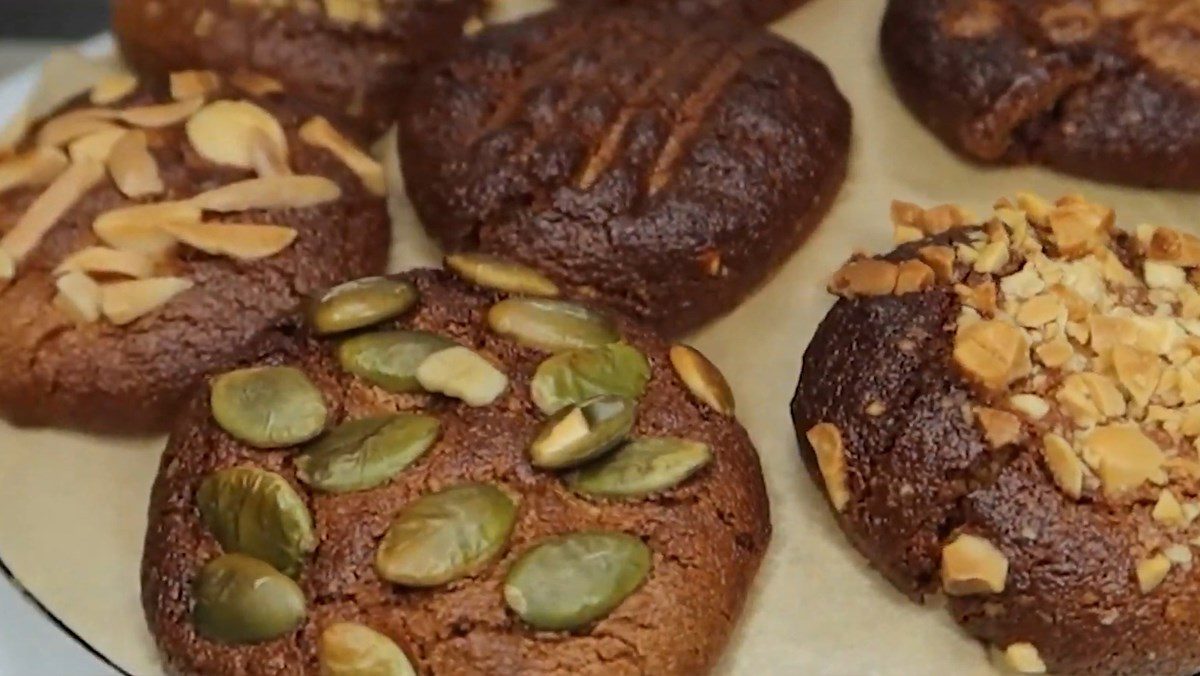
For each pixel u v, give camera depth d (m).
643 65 0.33
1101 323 0.29
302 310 0.29
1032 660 0.28
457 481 0.28
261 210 0.31
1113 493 0.28
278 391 0.28
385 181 0.33
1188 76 0.33
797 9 0.36
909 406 0.29
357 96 0.34
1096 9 0.34
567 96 0.32
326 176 0.32
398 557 0.27
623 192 0.31
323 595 0.27
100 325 0.30
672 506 0.28
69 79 0.35
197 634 0.27
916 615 0.29
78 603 0.29
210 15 0.34
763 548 0.29
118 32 0.35
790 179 0.32
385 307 0.29
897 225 0.31
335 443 0.28
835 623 0.29
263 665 0.27
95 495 0.30
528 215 0.31
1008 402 0.28
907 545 0.28
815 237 0.33
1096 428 0.28
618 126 0.32
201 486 0.28
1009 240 0.30
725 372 0.31
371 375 0.28
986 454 0.28
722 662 0.28
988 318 0.29
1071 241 0.30
